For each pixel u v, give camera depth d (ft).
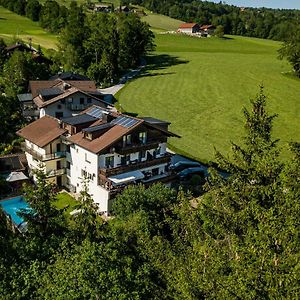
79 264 79.51
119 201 137.90
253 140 74.49
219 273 64.08
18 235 109.19
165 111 321.32
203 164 216.54
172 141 251.39
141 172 171.01
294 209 60.08
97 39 436.76
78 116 188.96
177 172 198.18
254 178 70.74
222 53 602.44
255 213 65.10
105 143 162.09
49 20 628.28
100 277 77.10
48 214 106.22
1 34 577.84
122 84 410.93
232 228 70.54
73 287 76.07
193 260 70.69
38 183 112.27
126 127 167.53
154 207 133.69
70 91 270.87
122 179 161.27
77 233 104.68
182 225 89.81
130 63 481.87
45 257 90.33
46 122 198.49
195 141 254.88
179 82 416.67
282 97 369.50
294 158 68.18
